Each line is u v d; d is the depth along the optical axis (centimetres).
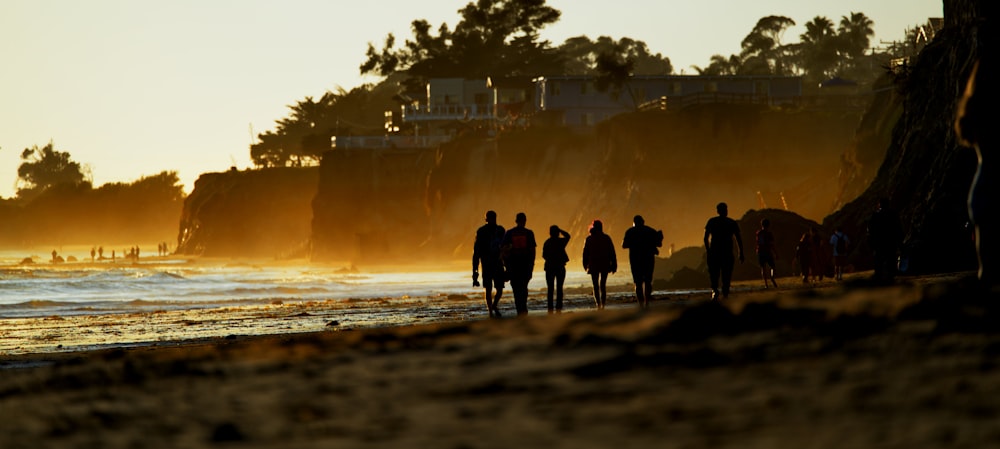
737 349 2225
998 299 2402
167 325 9969
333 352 2950
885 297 2708
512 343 2689
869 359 1984
